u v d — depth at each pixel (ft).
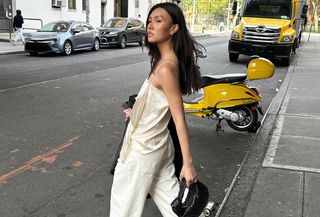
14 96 28.37
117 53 62.49
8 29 77.00
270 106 26.40
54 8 85.87
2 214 12.47
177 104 7.77
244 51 51.80
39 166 16.21
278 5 53.11
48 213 12.61
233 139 20.42
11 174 15.37
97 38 65.77
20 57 53.98
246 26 51.19
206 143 19.77
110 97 29.40
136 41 76.69
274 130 20.68
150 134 8.30
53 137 19.77
